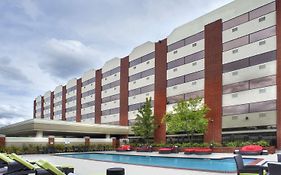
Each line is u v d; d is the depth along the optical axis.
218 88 38.50
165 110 46.56
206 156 27.88
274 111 32.16
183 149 36.84
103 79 64.06
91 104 67.56
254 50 34.97
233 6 37.94
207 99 39.75
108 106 61.47
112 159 29.88
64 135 57.75
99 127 49.66
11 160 13.70
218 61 38.94
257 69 34.44
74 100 75.12
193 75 42.47
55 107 85.69
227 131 36.91
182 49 44.69
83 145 44.06
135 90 54.09
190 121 37.44
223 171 15.53
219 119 37.91
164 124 46.53
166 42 47.88
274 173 7.31
